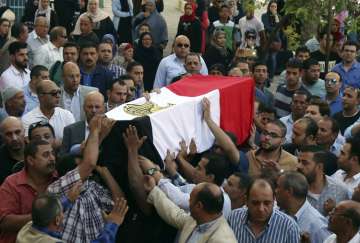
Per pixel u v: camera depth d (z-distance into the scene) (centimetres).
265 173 890
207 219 731
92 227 755
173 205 773
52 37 1463
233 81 999
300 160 879
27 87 1190
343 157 923
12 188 800
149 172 795
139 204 786
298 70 1285
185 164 875
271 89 1700
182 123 899
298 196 782
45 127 940
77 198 756
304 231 783
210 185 735
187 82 993
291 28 1589
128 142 785
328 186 877
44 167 800
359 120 1161
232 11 1952
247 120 1014
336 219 716
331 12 1443
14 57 1308
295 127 998
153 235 795
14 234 790
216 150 913
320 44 1555
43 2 1844
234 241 724
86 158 757
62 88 1159
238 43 1864
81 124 988
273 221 747
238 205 817
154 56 1633
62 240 722
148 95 945
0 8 1852
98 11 1791
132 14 1939
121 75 1270
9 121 934
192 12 1811
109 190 779
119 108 901
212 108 948
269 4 1842
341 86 1383
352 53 1440
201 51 1814
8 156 941
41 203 707
